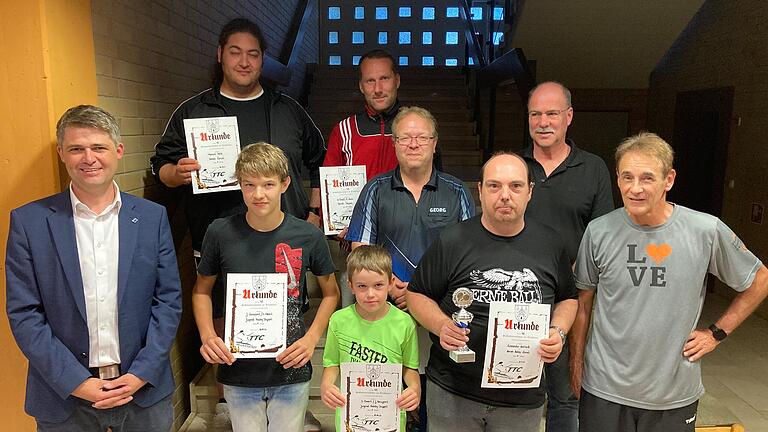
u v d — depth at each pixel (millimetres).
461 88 6484
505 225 1661
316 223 2719
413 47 7777
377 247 1841
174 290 1772
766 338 3986
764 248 4262
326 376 1876
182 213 2992
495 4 5656
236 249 1858
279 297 1819
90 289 1622
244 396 1877
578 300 1824
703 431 2543
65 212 1620
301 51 6578
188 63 3154
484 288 1649
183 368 2941
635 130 6145
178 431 2770
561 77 5836
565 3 4629
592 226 1771
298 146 2572
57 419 1622
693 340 1652
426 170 2049
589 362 1773
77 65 1980
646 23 5016
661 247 1645
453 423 1729
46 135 1866
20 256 1577
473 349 1668
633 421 1715
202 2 3385
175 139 2391
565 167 2207
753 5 4301
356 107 6348
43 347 1562
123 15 2355
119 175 2324
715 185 4902
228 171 2260
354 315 1887
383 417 1772
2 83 1839
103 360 1649
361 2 7676
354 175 2371
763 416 2912
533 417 1719
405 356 1880
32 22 1811
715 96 4809
